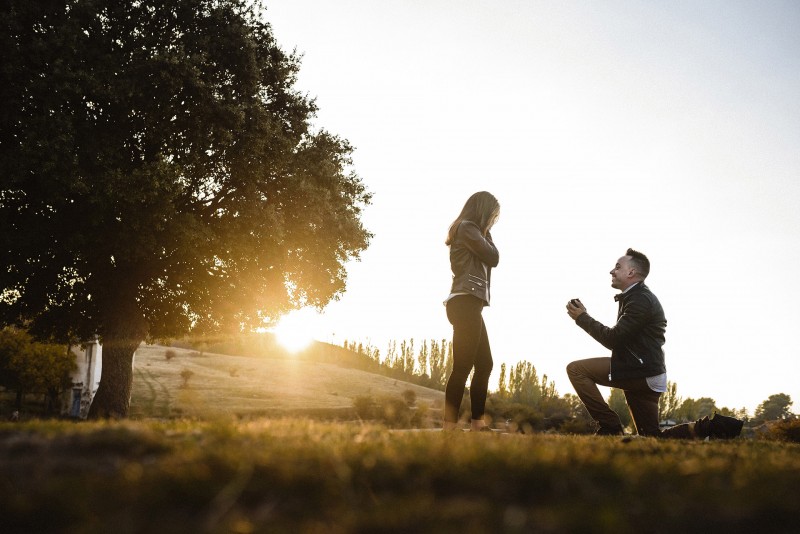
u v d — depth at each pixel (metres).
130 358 19.62
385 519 1.21
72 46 15.66
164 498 1.40
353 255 22.56
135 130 17.55
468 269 4.96
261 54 20.53
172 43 18.03
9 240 16.05
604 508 1.28
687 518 1.30
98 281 18.91
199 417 3.20
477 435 3.21
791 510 1.30
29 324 20.47
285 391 67.75
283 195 20.30
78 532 1.20
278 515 1.33
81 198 16.48
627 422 66.69
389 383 88.75
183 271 19.52
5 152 15.14
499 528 1.18
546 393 80.94
